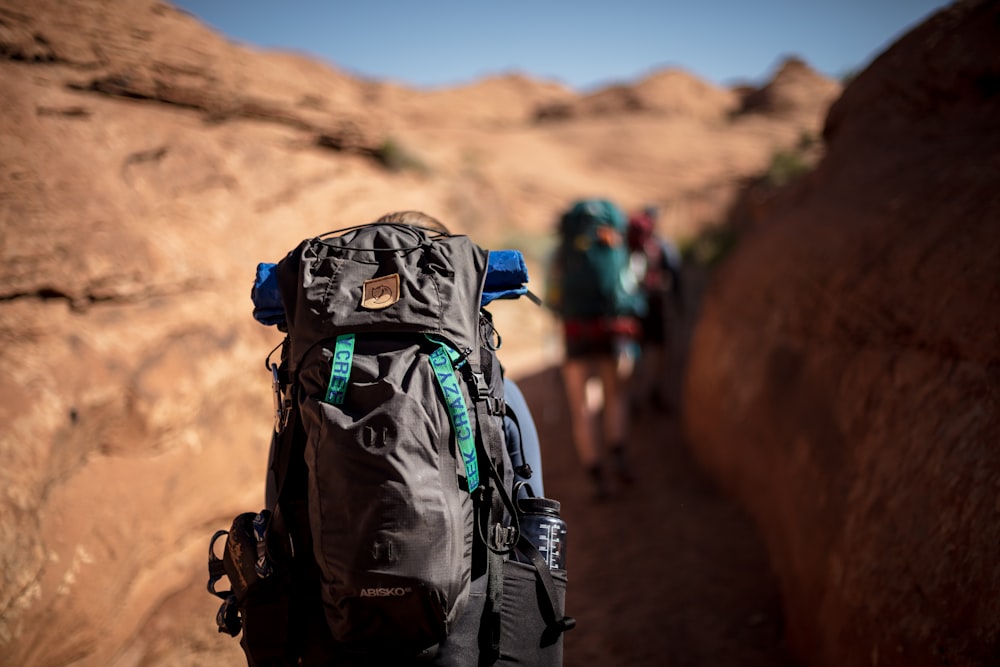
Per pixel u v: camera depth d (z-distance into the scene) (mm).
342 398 1741
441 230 2355
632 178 48375
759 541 4520
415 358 1786
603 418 7555
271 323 2049
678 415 7559
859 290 3521
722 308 6164
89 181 4336
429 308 1835
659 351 7512
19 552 2908
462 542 1685
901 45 4660
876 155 4219
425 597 1601
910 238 3264
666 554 4648
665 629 3869
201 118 6039
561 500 5863
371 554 1601
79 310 3846
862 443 3113
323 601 1708
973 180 3152
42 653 2963
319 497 1677
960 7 4348
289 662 1785
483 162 41562
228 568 1940
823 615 3025
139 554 3641
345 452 1651
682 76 73188
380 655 1695
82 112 4742
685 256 15047
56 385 3387
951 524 2357
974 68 3848
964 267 2812
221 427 4520
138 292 4215
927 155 3719
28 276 3623
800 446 3861
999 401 2398
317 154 7387
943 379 2723
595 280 5750
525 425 2146
